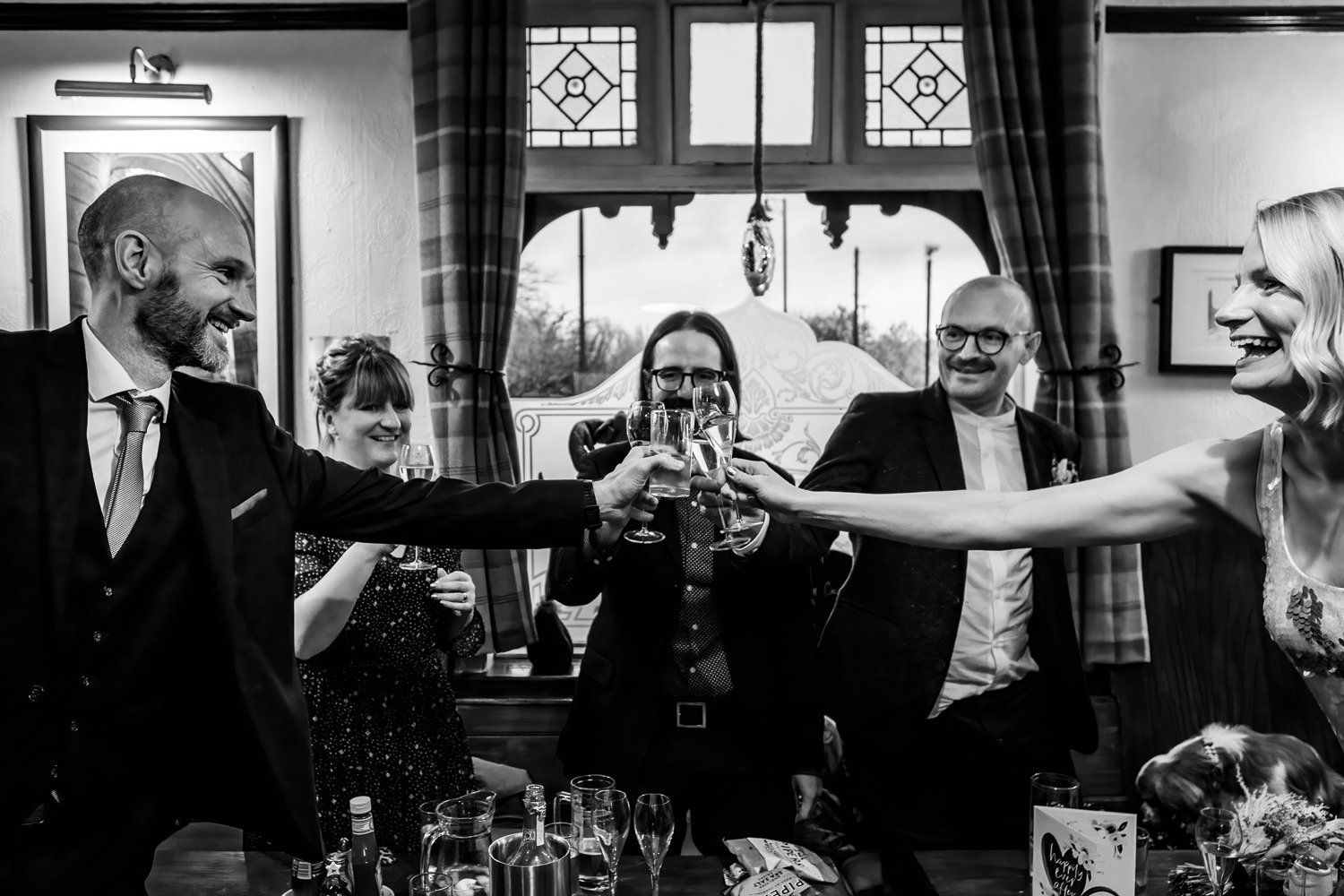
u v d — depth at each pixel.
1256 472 1.55
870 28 3.53
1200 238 3.50
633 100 3.58
